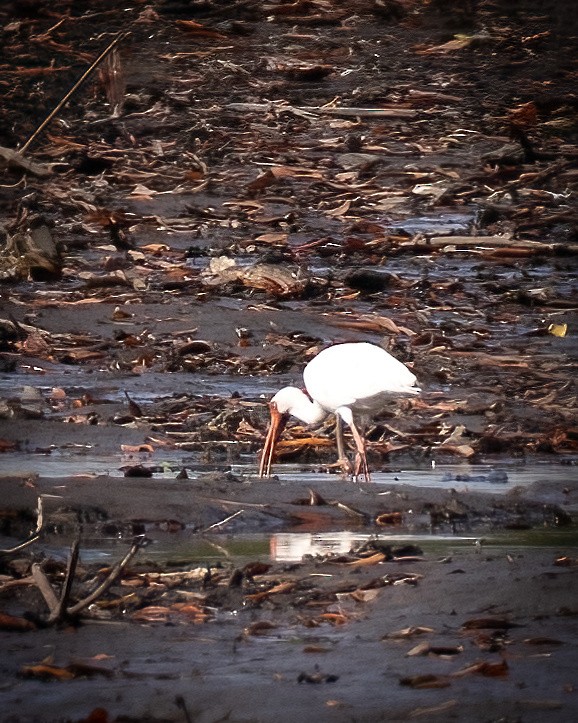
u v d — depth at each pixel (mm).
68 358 17422
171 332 18484
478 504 11430
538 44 39500
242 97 33969
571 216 26172
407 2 42281
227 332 18531
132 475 12414
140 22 38562
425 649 7582
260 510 11133
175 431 14461
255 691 7012
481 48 39125
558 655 7523
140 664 7465
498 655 7531
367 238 24406
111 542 10312
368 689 7035
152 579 9062
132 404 14797
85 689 7082
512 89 35969
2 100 32219
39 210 25547
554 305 20766
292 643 7797
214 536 10539
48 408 15047
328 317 19453
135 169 28375
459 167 29594
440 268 22875
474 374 17078
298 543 10266
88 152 29359
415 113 33312
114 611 8469
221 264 21469
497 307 20688
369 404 13375
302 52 37750
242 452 13961
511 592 8648
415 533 10695
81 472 12430
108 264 22062
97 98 32812
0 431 13953
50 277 21359
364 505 11328
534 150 30719
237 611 8477
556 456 13961
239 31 38875
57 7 39062
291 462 13805
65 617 8188
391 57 38000
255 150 30125
